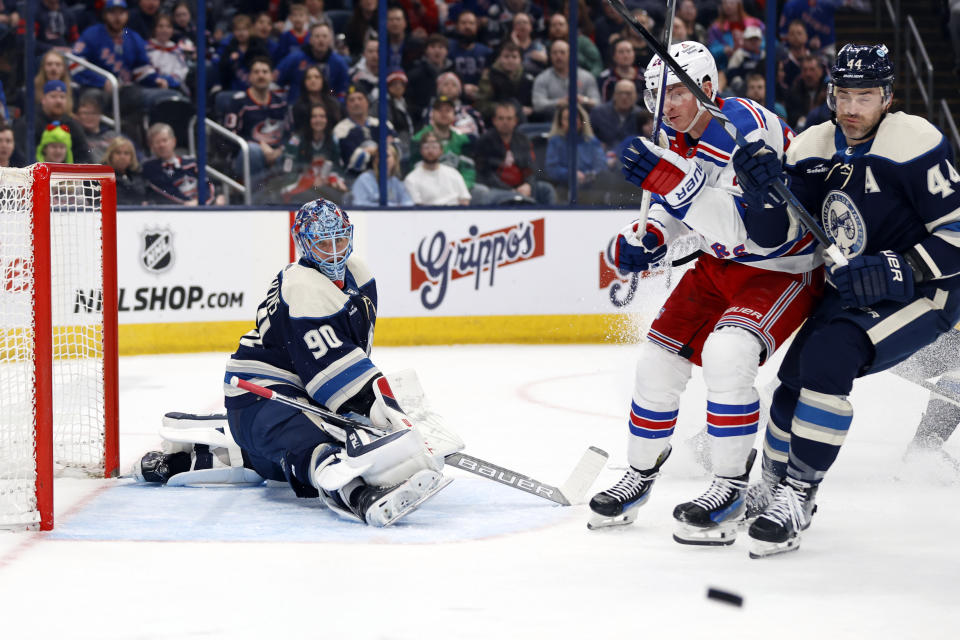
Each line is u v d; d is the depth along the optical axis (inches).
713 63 255.6
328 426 289.6
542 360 647.8
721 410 252.4
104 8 754.8
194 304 681.6
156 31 765.3
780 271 260.1
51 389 268.1
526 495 312.0
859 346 244.1
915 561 241.4
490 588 220.5
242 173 778.2
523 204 798.5
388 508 271.0
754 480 321.4
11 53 748.0
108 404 336.5
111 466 337.4
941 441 340.8
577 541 260.2
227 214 683.4
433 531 269.7
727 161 248.7
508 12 799.7
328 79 785.6
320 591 218.2
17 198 290.5
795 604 209.9
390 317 713.0
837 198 253.4
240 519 282.7
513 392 526.3
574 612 204.5
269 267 693.9
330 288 287.9
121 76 761.0
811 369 244.7
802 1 828.6
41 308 265.4
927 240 244.1
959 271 243.6
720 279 265.9
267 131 779.4
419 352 685.3
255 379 297.7
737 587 221.1
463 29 796.0
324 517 285.0
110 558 243.9
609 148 809.5
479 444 394.6
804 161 258.7
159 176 759.7
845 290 238.7
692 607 207.8
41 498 268.5
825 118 841.5
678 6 824.3
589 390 533.0
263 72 774.5
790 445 249.9
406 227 712.4
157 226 669.9
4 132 741.3
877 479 331.9
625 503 270.7
